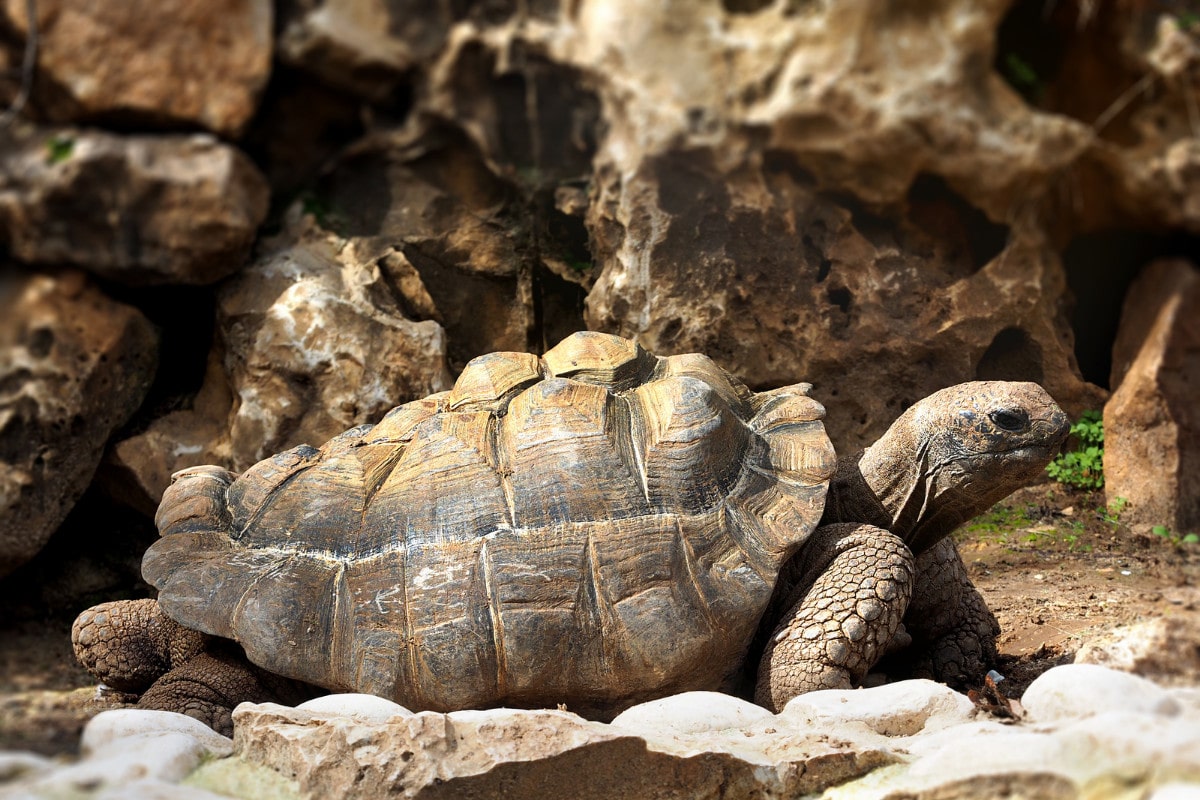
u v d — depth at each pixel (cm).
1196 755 271
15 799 295
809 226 590
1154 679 353
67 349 538
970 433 443
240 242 571
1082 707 321
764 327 579
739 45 576
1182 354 564
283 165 621
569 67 600
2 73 554
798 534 420
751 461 446
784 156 581
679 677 402
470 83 610
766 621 435
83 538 575
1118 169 593
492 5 605
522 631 393
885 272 586
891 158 569
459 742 327
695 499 419
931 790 295
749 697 443
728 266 576
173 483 481
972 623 464
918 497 461
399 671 398
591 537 405
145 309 587
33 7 539
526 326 619
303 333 561
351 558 419
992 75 581
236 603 418
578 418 433
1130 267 622
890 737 349
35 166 539
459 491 420
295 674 407
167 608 421
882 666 483
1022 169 573
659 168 582
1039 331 591
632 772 323
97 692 459
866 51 559
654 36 583
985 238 605
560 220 619
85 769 315
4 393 520
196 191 551
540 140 615
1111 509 553
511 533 407
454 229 615
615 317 591
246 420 559
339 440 473
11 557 520
